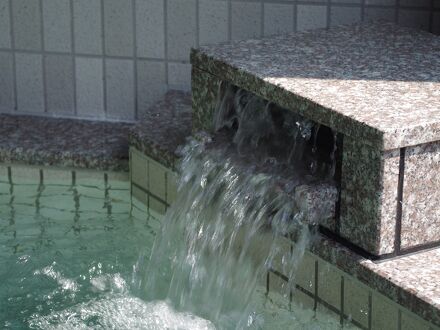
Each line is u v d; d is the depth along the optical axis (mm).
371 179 4258
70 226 5648
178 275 5090
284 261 4754
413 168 4254
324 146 4867
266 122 5227
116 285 5090
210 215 5074
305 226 4590
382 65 5121
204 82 5383
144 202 5902
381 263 4309
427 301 3955
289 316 4711
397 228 4312
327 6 6305
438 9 6227
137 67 6586
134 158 5906
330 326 4551
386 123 4191
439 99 4555
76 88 6688
